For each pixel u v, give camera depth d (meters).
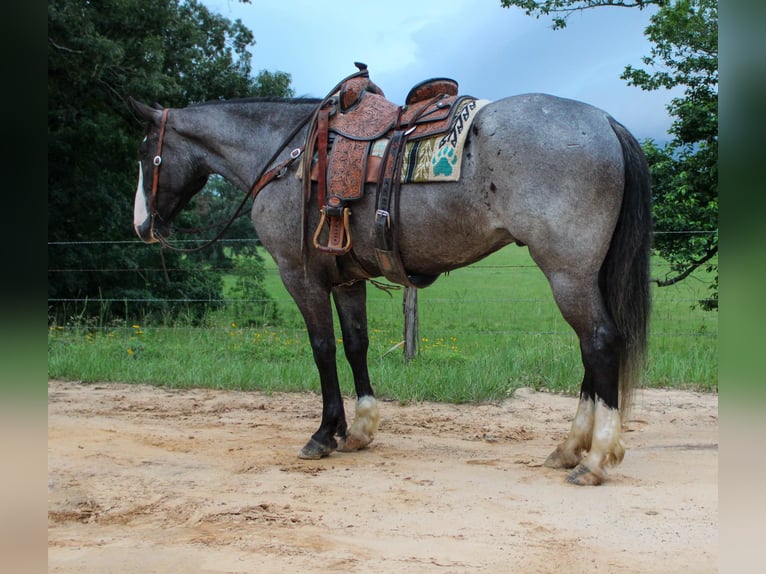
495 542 3.01
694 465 4.12
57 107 14.41
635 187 3.64
